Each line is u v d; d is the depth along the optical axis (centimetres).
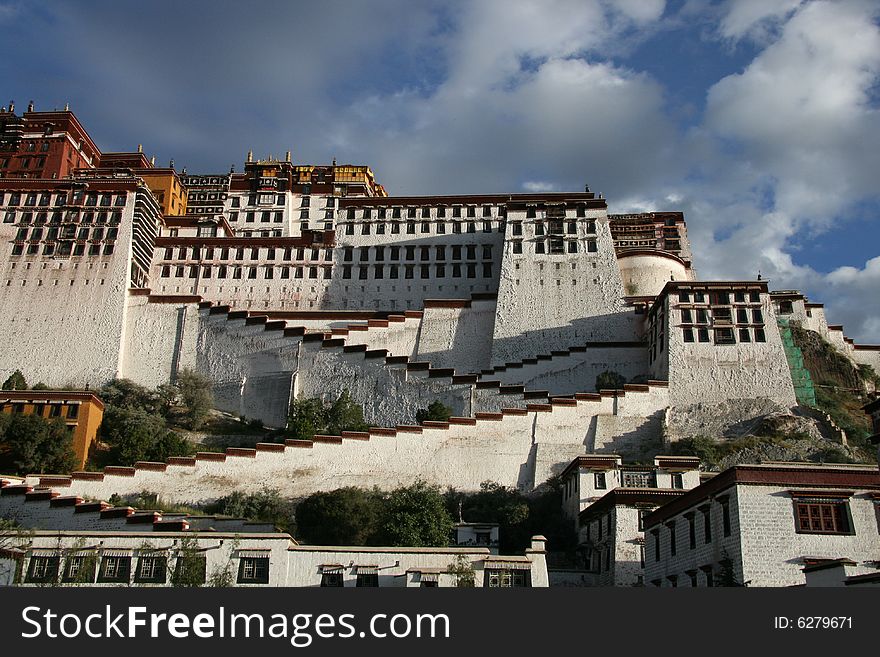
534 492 7756
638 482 6531
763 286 9094
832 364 10638
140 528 5406
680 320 9025
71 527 5562
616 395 8481
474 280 11550
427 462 7900
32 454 7681
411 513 6322
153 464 7506
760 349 8819
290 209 14312
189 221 12900
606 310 10419
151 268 11706
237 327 10188
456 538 6269
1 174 13300
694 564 4553
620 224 15050
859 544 4100
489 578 4447
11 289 10731
